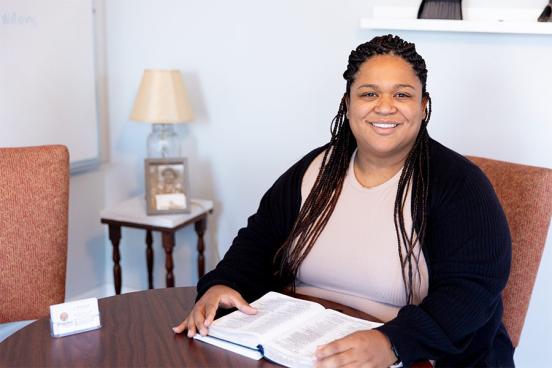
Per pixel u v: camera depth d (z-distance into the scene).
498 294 1.34
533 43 2.13
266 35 2.51
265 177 2.66
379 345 1.18
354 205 1.50
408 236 1.41
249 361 1.20
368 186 1.51
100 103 2.83
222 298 1.41
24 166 1.76
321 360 1.14
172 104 2.46
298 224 1.56
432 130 2.32
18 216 1.75
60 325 1.32
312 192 1.57
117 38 2.79
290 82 2.52
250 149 2.66
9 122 2.36
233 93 2.63
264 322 1.30
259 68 2.56
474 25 2.11
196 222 2.60
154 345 1.27
